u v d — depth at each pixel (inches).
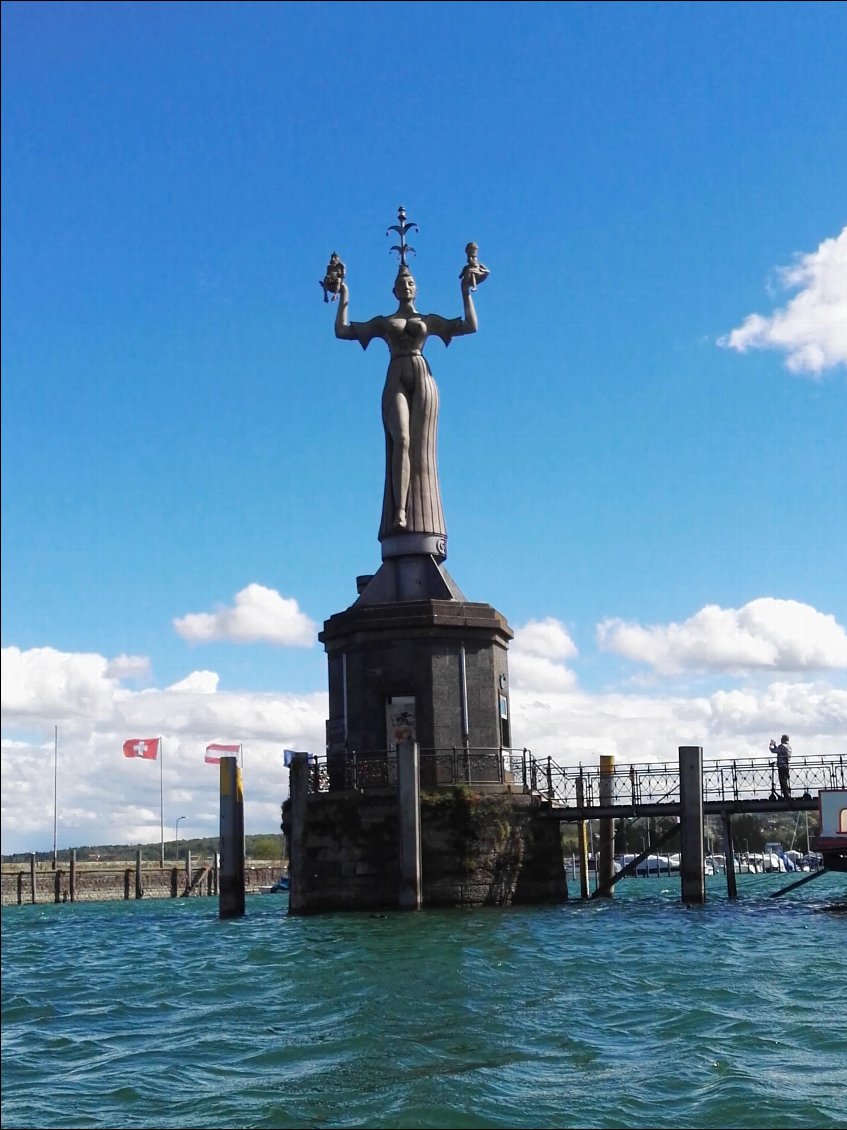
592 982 1094.4
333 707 2022.6
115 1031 965.8
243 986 1158.3
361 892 1834.4
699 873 1877.5
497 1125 669.3
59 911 3545.8
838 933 1462.8
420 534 2080.5
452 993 1039.6
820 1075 752.3
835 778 1894.7
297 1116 697.6
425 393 2108.8
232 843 2069.4
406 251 2154.3
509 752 2005.4
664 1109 695.1
